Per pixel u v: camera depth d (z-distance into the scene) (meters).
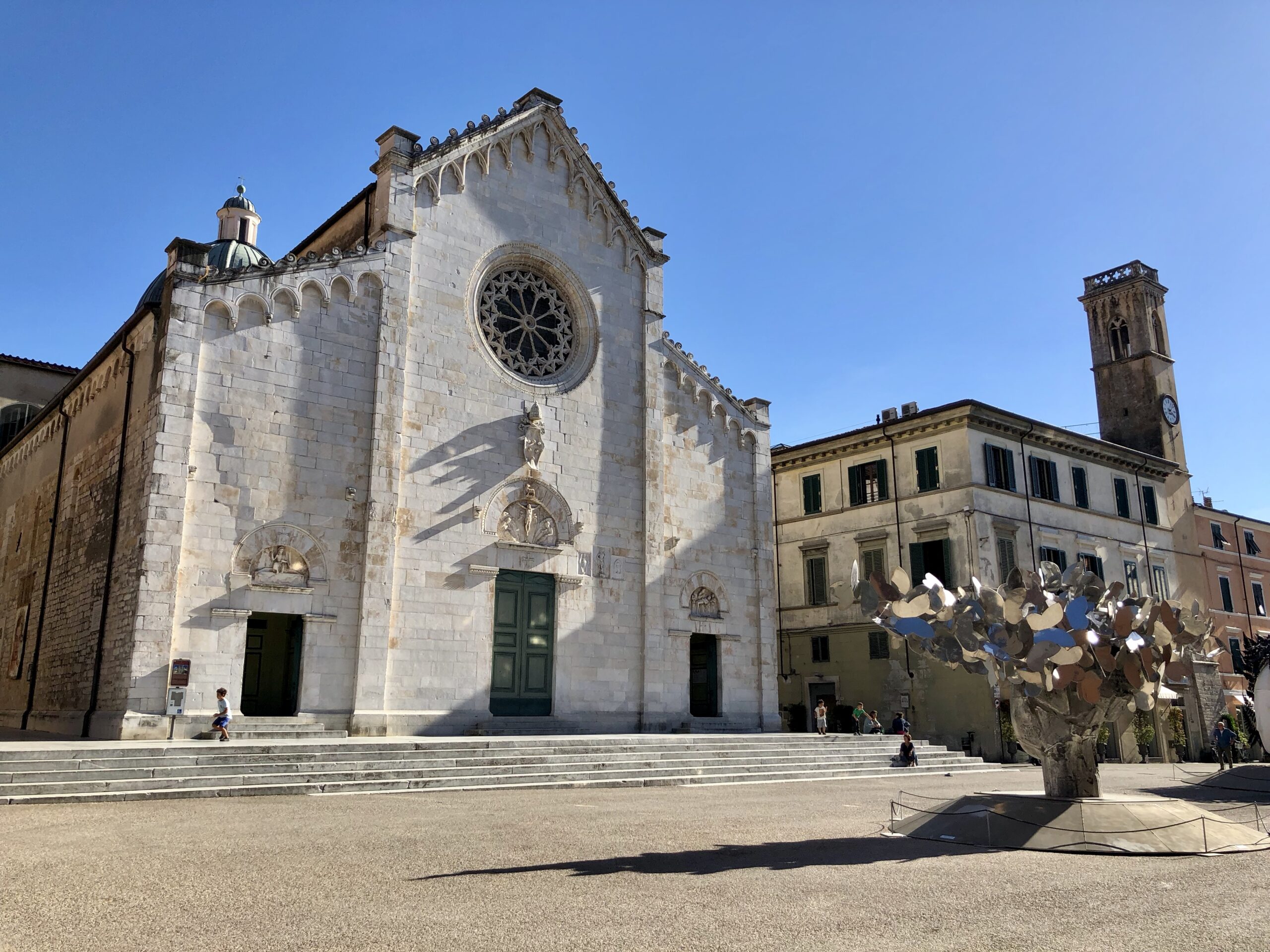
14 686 37.56
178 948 8.20
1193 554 55.56
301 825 16.02
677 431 38.53
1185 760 47.81
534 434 34.12
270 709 30.06
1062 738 16.33
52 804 18.53
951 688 42.31
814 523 50.00
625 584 35.81
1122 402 58.12
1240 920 9.90
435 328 32.75
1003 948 8.67
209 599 27.09
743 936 8.95
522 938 8.74
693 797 22.61
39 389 55.50
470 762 24.84
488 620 31.95
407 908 9.81
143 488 27.20
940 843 15.12
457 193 34.28
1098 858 13.72
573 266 37.09
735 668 38.06
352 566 29.66
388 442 30.75
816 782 28.48
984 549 42.97
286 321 29.72
